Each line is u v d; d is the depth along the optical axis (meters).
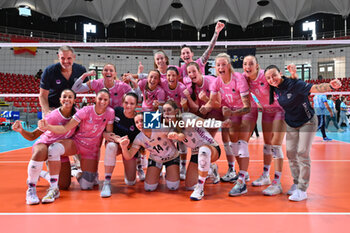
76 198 2.76
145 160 4.38
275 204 2.53
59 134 2.88
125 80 3.64
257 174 3.88
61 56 3.21
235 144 3.23
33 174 2.62
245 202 2.60
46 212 2.31
